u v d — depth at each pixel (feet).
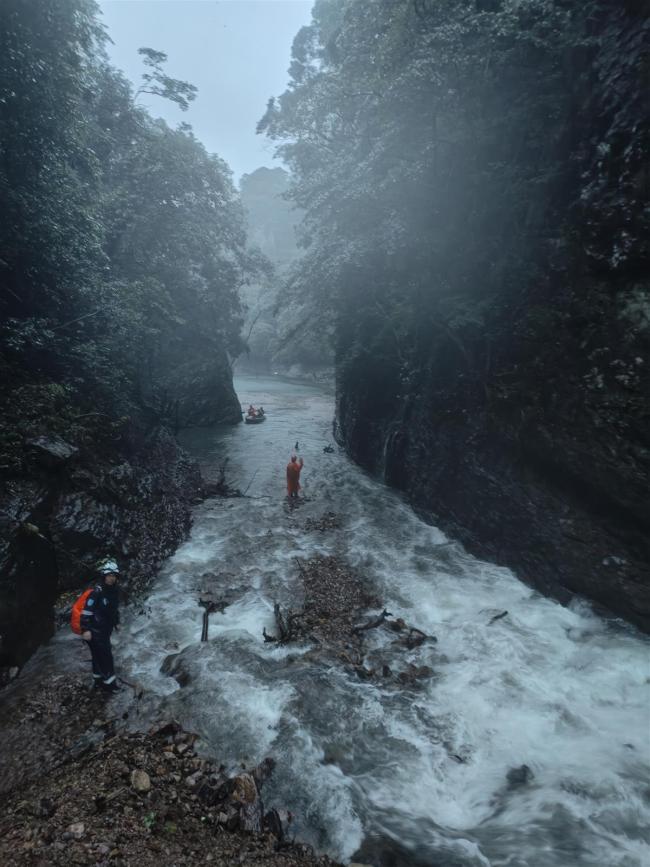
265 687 19.60
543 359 30.81
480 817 14.89
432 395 43.47
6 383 31.27
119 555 28.71
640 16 28.81
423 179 39.32
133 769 15.26
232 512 43.47
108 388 41.50
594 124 30.40
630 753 17.11
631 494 25.35
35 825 12.89
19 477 25.20
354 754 16.97
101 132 60.08
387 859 12.98
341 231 44.34
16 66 30.73
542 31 33.22
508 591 30.12
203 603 27.55
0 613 20.11
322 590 29.96
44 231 35.65
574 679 21.56
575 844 13.51
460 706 19.71
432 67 33.47
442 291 39.86
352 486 52.75
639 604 24.85
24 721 17.76
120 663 21.94
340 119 50.67
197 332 87.20
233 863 12.41
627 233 26.68
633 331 26.05
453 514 39.14
